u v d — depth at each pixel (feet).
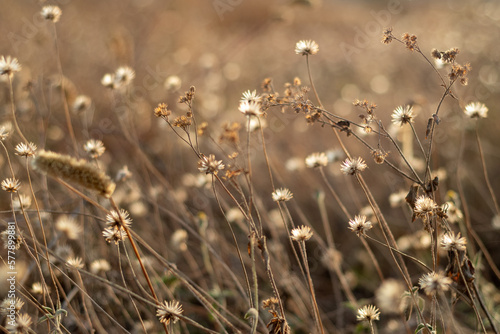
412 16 9.29
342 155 3.30
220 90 6.05
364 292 3.64
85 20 7.02
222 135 2.68
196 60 6.73
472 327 3.21
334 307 3.54
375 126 4.07
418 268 3.51
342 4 11.49
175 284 3.09
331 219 4.13
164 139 4.42
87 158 3.66
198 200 3.74
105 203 3.37
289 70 7.13
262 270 3.39
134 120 4.53
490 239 3.74
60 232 3.16
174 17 8.21
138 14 7.63
